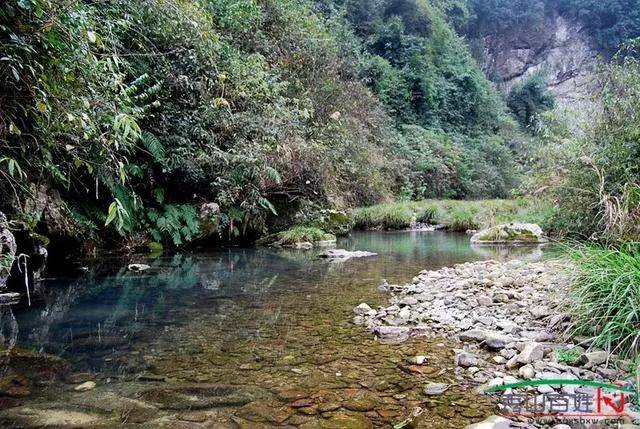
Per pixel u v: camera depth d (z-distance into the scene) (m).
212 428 1.47
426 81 21.47
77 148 3.85
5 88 2.54
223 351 2.32
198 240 7.36
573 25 38.22
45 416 1.53
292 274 4.87
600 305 2.30
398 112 20.58
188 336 2.58
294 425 1.50
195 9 6.64
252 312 3.17
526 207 10.84
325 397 1.75
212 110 6.99
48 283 4.16
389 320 2.95
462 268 4.91
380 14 22.89
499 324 2.67
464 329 2.73
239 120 7.36
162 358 2.20
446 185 18.16
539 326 2.65
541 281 3.73
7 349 2.29
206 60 6.94
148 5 5.69
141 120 6.40
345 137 10.86
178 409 1.62
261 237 8.34
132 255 6.25
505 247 7.62
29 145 3.09
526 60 37.81
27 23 2.38
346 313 3.16
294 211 9.06
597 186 5.59
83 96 3.00
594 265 2.54
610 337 2.05
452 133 22.09
